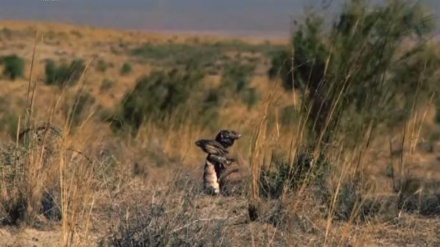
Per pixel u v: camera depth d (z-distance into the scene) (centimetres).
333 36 2617
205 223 1348
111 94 4841
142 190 1620
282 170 1772
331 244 1464
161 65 11894
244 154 2714
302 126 1938
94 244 1360
